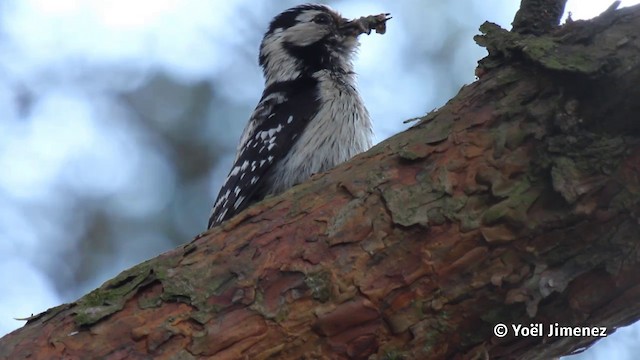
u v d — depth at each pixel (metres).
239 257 6.07
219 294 5.96
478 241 5.84
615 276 5.77
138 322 5.92
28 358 5.88
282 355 5.83
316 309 5.85
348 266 5.92
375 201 6.08
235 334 5.83
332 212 6.13
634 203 5.71
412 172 6.16
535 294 5.75
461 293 5.83
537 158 5.90
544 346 6.02
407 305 5.86
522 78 6.17
